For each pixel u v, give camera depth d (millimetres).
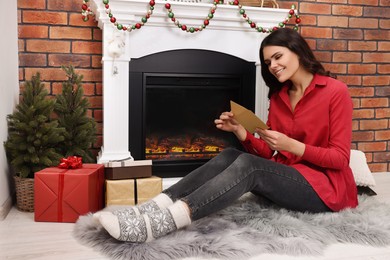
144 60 2641
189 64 2719
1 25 2121
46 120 2271
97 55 2779
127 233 1488
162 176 2797
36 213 1958
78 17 2725
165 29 2625
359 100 3305
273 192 1693
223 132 2980
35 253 1535
